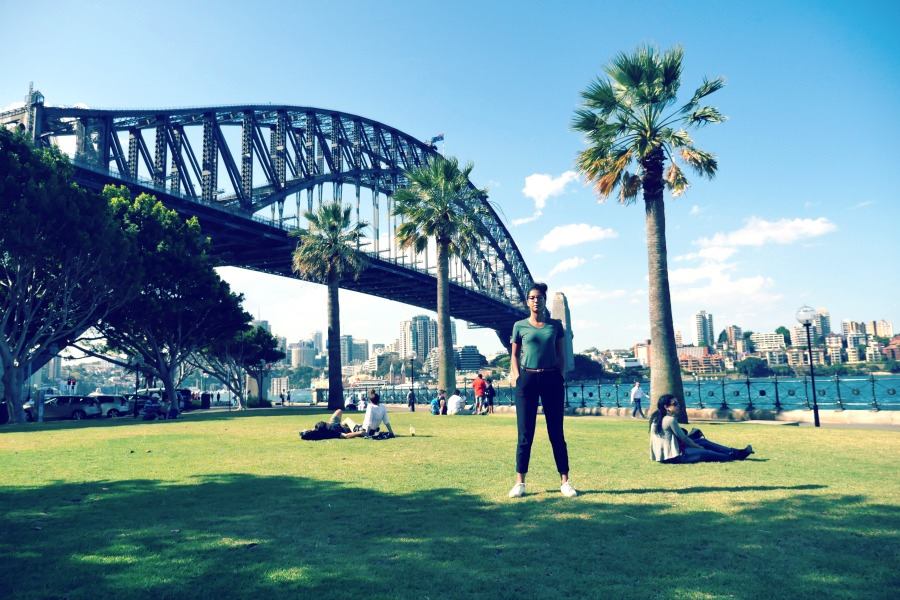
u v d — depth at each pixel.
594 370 138.00
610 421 19.33
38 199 25.47
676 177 18.84
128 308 35.78
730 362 158.12
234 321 43.34
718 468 7.39
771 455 8.63
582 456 8.95
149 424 22.34
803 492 5.66
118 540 4.39
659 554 3.86
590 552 3.93
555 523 4.70
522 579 3.44
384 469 7.93
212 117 55.56
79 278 29.27
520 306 113.25
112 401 39.03
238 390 59.81
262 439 13.38
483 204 34.12
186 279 36.50
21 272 27.06
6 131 25.61
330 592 3.28
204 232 54.25
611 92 19.14
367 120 83.44
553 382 5.84
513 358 6.00
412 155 93.88
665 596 3.14
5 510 5.54
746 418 18.97
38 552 4.10
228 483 6.96
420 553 3.98
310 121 72.81
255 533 4.57
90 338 38.25
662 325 18.30
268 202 61.91
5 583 3.47
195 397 62.31
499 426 17.45
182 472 7.99
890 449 9.36
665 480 6.56
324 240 37.12
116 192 35.72
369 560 3.84
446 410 29.62
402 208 32.69
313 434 12.71
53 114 43.81
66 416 37.16
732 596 3.12
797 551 3.84
